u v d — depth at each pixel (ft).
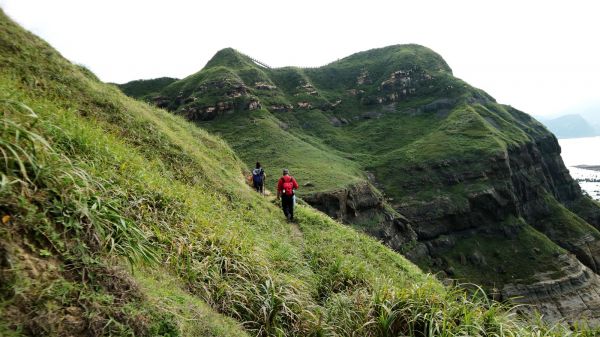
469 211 252.21
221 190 42.98
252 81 406.41
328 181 198.18
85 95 38.70
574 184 415.64
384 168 290.76
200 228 25.02
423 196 259.60
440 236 243.81
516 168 309.63
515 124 388.78
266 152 253.85
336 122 401.90
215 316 16.58
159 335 11.98
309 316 21.34
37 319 9.27
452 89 407.03
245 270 22.45
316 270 31.96
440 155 286.46
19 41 36.83
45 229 11.35
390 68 464.65
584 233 293.02
